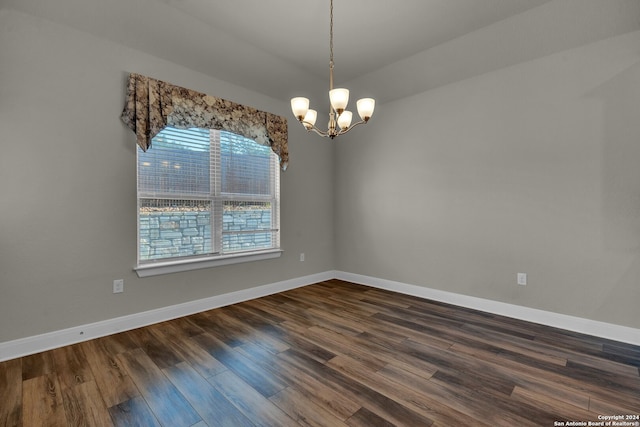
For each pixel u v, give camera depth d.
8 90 2.18
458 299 3.46
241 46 3.00
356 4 2.43
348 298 3.72
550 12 2.46
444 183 3.55
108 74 2.60
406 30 2.79
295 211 4.19
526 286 2.99
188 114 3.03
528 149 2.96
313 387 1.87
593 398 1.76
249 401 1.74
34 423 1.56
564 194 2.77
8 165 2.19
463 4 2.44
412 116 3.81
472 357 2.25
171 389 1.85
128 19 2.49
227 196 3.49
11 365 2.11
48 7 2.25
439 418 1.59
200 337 2.59
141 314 2.82
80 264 2.50
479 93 3.26
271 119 3.79
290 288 4.12
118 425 1.55
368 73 3.60
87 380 1.94
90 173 2.53
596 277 2.63
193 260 3.13
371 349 2.38
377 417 1.60
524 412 1.64
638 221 2.45
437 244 3.63
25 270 2.26
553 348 2.39
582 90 2.66
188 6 2.45
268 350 2.36
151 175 2.91
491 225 3.21
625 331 2.50
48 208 2.35
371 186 4.27
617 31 2.46
